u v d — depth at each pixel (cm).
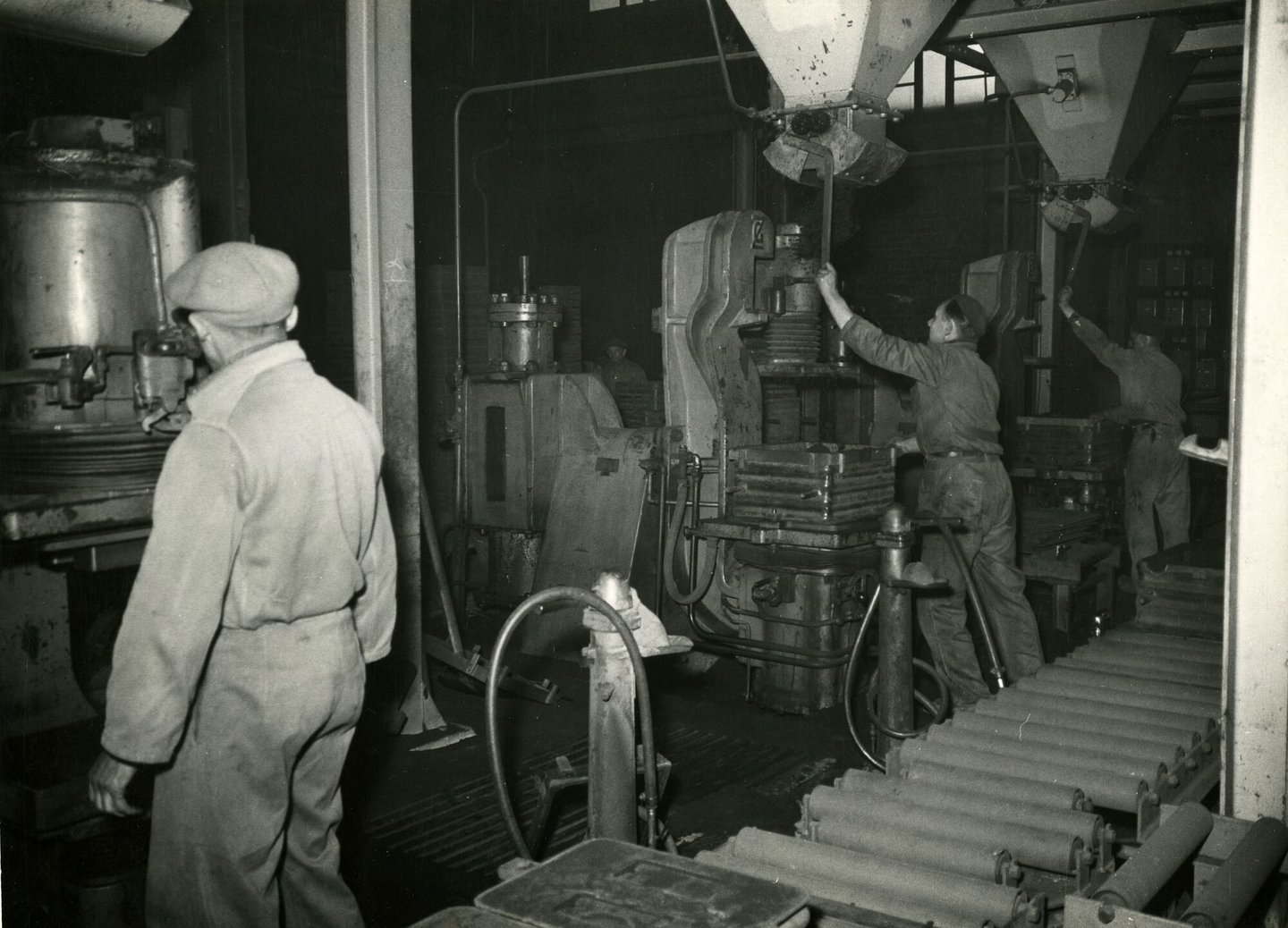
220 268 223
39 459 281
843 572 475
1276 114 238
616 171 1252
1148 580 372
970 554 470
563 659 578
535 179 1290
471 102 1193
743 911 151
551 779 279
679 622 553
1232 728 254
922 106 1097
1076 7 518
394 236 447
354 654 238
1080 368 1038
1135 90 593
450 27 1168
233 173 434
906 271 1120
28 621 304
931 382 469
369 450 242
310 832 245
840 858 219
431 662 543
